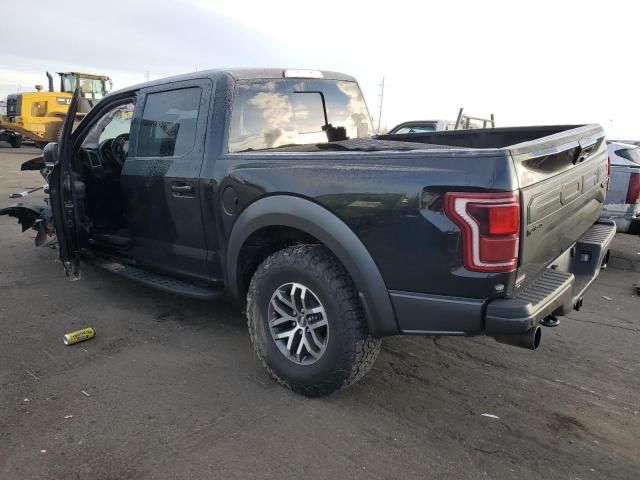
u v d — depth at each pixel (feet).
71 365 11.23
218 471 7.83
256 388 10.36
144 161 12.98
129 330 13.19
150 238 13.34
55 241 19.26
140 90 13.51
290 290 9.95
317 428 9.00
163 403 9.73
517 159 7.63
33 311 14.34
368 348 9.22
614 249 23.48
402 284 8.44
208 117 11.51
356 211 8.68
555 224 9.21
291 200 9.52
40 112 65.26
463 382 10.76
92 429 8.85
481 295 7.80
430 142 15.40
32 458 8.06
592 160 11.16
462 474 7.89
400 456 8.29
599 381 10.92
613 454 8.46
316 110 13.66
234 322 13.80
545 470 8.03
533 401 10.06
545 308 7.99
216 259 11.69
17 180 41.45
